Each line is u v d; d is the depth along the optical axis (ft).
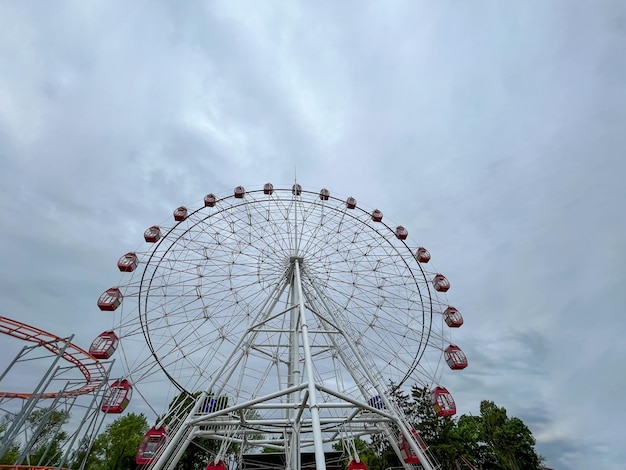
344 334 80.69
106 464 167.43
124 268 94.27
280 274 101.45
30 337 73.51
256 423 68.44
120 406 74.18
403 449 77.25
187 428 67.92
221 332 92.53
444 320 105.09
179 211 105.19
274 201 110.42
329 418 71.87
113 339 83.56
